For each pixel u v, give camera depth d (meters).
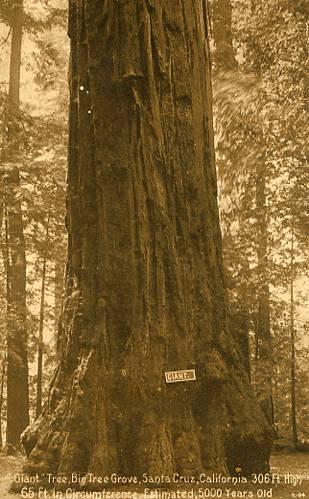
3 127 19.33
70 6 8.90
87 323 8.09
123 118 8.31
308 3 16.59
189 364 7.96
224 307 8.55
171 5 8.64
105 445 7.52
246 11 17.09
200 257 8.47
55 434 7.79
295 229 20.20
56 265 20.98
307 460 13.17
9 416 18.70
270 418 17.69
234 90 15.62
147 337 7.85
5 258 19.83
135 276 8.02
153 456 7.47
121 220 8.15
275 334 21.06
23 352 19.00
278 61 16.70
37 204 19.28
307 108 16.34
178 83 8.58
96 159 8.34
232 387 8.23
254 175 15.79
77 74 8.73
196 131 8.69
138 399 7.68
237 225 15.70
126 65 8.26
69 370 8.08
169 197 8.34
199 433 7.86
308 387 21.72
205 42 9.18
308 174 17.94
